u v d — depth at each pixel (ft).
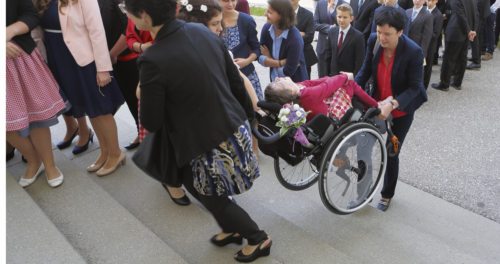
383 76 9.55
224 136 6.14
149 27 5.79
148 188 10.06
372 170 9.38
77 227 8.14
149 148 6.65
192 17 7.54
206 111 5.97
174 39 5.70
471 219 10.89
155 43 5.73
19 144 9.48
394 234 9.46
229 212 6.93
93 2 8.97
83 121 11.92
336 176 8.76
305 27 16.14
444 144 14.85
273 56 12.76
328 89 8.40
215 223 8.64
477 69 22.81
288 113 7.56
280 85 8.23
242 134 6.44
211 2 7.58
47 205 8.96
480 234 10.25
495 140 15.08
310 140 8.09
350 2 18.97
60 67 9.45
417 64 8.92
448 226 10.48
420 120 16.78
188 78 5.67
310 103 8.23
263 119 8.47
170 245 8.00
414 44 8.91
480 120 16.71
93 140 12.87
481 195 11.98
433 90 20.08
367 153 9.02
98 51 9.20
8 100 8.52
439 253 8.82
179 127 6.06
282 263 7.61
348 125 8.25
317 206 10.32
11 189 8.75
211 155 6.25
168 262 7.12
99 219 8.38
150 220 8.80
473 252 9.50
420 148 14.62
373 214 10.22
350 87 8.94
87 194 9.32
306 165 10.17
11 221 7.77
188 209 9.13
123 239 7.74
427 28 17.25
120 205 8.86
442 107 18.04
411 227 9.76
